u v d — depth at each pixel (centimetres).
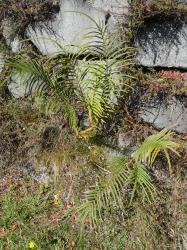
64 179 410
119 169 370
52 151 420
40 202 412
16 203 412
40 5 408
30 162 428
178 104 389
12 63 375
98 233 384
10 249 385
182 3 368
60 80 402
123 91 387
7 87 440
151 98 394
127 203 383
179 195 377
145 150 355
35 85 420
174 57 387
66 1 404
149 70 396
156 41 386
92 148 409
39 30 420
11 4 416
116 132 407
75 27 407
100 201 359
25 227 396
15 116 432
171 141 355
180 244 371
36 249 381
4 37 433
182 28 378
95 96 391
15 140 434
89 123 409
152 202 377
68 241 385
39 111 425
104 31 377
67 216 398
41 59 411
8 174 436
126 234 380
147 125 401
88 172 401
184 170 381
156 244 372
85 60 404
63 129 417
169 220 376
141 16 375
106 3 390
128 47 375
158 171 388
